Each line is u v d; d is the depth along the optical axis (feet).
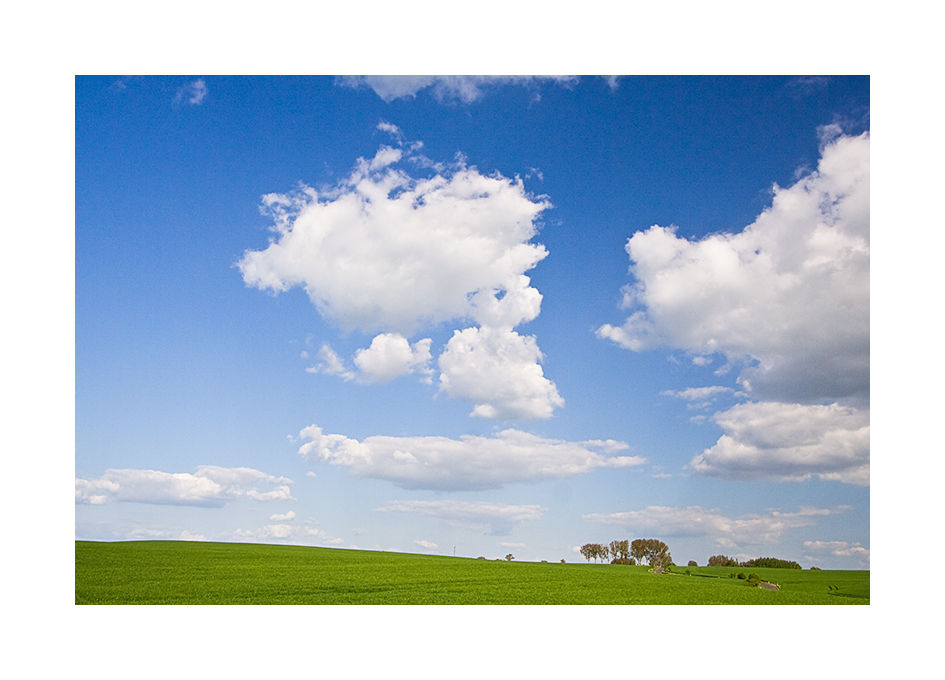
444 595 85.92
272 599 80.28
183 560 106.52
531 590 91.71
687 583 101.60
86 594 79.56
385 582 94.38
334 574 99.76
